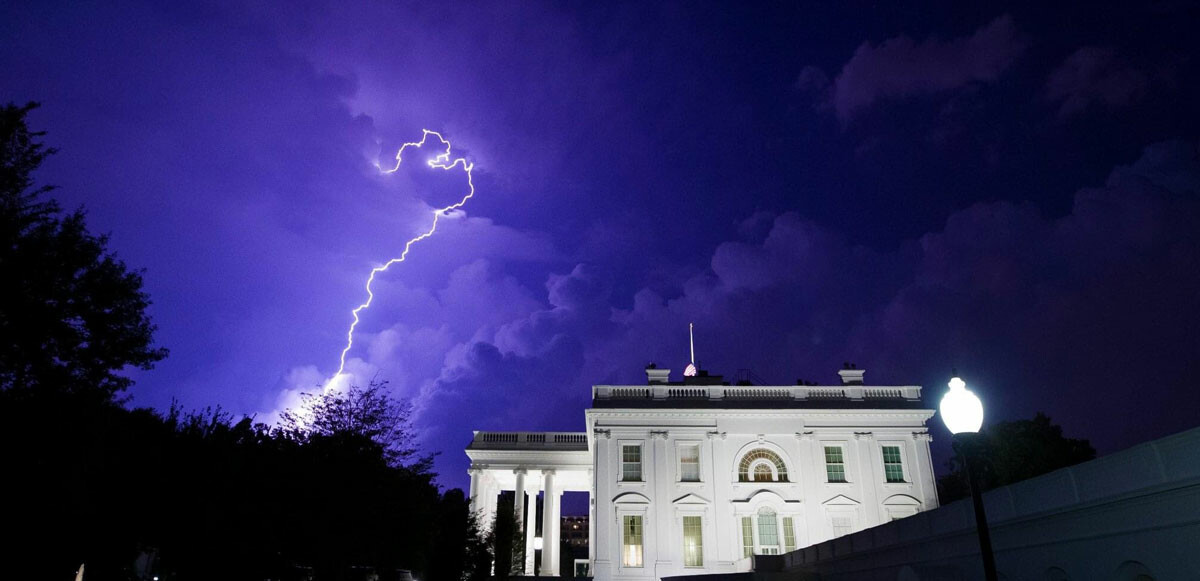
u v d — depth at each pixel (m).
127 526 31.39
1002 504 19.58
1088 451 48.03
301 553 34.12
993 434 49.62
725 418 50.75
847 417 50.59
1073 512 16.78
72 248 22.77
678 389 53.03
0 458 20.83
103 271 23.45
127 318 24.14
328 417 36.47
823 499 48.62
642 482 49.28
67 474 22.73
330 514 33.12
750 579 37.69
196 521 31.81
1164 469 14.22
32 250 21.77
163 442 32.94
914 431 50.22
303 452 34.62
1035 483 18.27
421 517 38.38
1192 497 13.57
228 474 32.72
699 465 49.91
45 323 21.91
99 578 31.64
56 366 22.31
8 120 22.44
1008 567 19.55
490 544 49.69
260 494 32.56
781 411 50.72
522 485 57.81
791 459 49.75
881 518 48.16
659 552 47.72
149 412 34.50
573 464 58.50
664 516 48.50
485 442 60.34
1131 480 15.06
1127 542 15.33
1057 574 17.66
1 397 21.02
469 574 46.31
